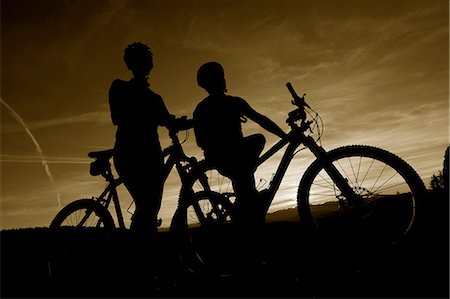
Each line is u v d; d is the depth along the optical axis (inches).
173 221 147.6
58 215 161.3
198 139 146.0
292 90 139.2
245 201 136.8
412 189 124.2
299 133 137.2
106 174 159.6
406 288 98.7
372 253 126.8
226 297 113.1
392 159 127.3
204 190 147.6
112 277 147.8
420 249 120.0
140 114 150.5
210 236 143.9
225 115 140.8
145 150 148.8
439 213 129.9
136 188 148.8
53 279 153.6
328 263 130.0
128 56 157.3
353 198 128.3
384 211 129.6
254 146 139.0
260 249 139.5
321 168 133.8
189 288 126.5
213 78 144.4
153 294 124.5
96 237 156.4
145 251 148.2
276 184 136.4
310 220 133.4
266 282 120.9
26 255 177.2
